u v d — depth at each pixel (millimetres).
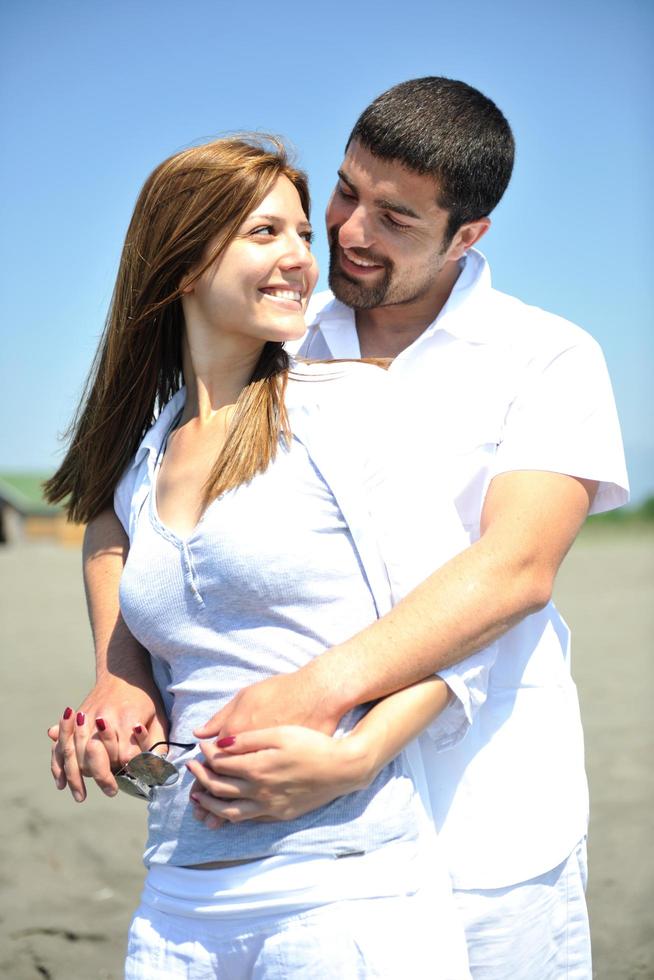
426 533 1849
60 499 2354
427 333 2299
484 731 2137
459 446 2234
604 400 2195
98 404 2170
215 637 1825
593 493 2152
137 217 2002
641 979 3494
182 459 1964
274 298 1900
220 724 1727
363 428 1857
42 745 6332
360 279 2363
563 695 2248
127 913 4070
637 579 17125
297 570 1773
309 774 1649
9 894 4215
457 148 2270
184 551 1829
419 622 1770
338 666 1724
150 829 1871
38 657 9562
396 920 1695
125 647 2094
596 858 4512
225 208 1877
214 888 1732
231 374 1977
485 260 2393
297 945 1670
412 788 1834
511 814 2111
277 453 1827
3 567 21969
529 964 2125
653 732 6473
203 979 1738
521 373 2217
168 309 2074
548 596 1962
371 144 2289
